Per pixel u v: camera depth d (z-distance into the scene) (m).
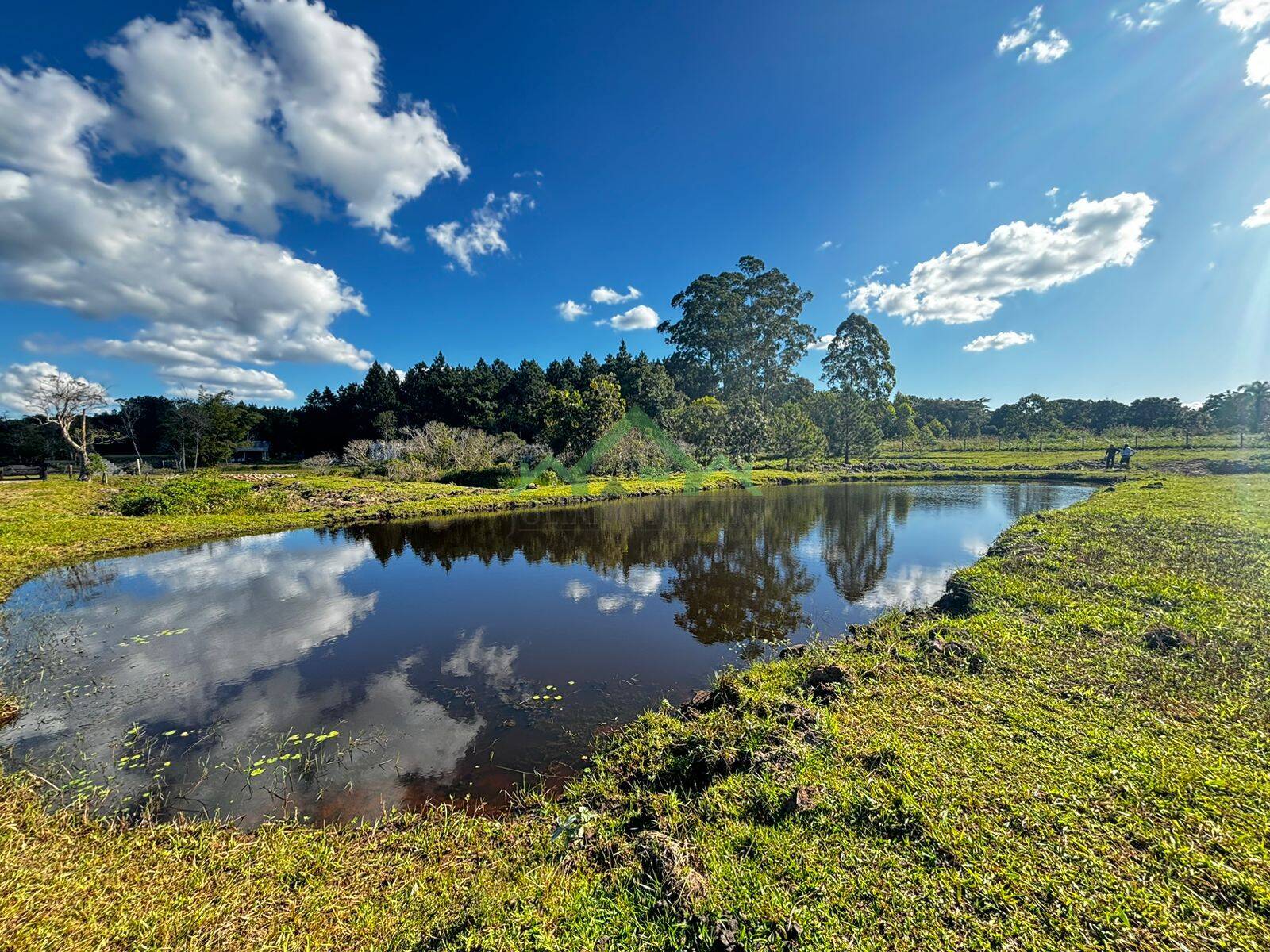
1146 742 3.88
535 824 3.96
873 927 2.59
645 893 2.95
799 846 3.15
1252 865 2.72
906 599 9.58
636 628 8.55
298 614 9.38
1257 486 18.22
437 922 2.95
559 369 61.75
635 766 4.63
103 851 3.71
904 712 4.62
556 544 15.27
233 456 56.59
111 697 6.39
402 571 12.43
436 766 4.98
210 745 5.36
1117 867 2.78
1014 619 6.66
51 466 36.97
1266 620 5.91
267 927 3.06
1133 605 6.77
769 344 51.66
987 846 2.97
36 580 11.70
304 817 4.26
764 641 7.90
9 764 5.03
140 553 14.34
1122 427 56.50
